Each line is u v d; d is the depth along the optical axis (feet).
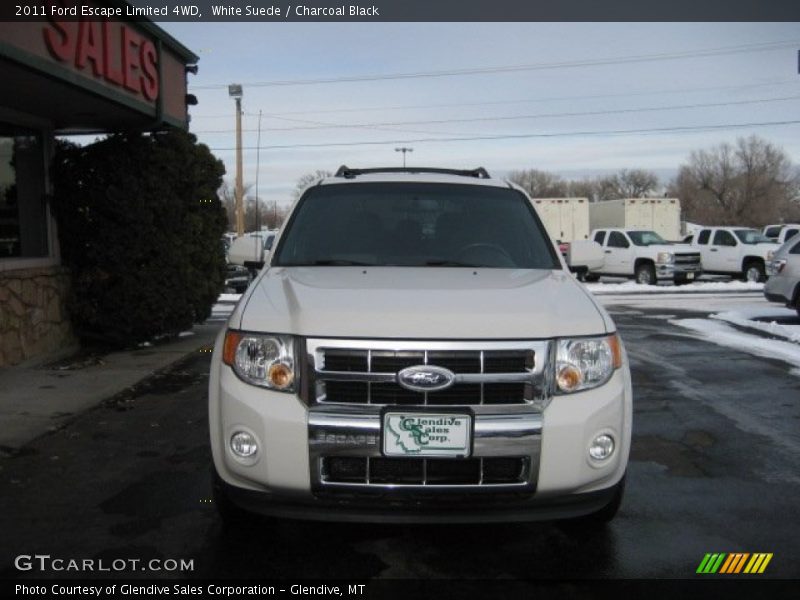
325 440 10.08
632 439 18.21
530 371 10.35
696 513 13.33
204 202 34.40
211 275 35.29
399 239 14.83
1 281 25.50
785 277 41.37
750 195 228.43
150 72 27.84
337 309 10.62
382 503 10.20
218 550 11.74
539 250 14.89
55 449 17.16
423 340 10.17
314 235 14.96
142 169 29.60
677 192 250.98
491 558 11.50
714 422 19.85
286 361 10.47
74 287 29.86
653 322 43.29
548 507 10.46
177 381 24.97
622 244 82.23
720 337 35.78
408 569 11.14
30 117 27.61
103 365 27.32
